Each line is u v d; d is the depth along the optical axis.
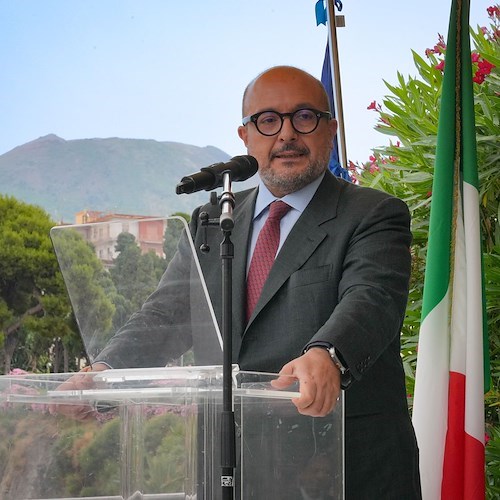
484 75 3.98
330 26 4.28
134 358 1.98
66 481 1.76
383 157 4.50
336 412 1.87
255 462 1.74
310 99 2.59
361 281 2.30
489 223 3.98
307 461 1.80
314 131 2.58
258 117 2.60
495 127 3.93
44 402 1.79
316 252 2.46
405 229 2.48
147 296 1.97
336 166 4.17
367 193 2.55
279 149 2.56
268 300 2.44
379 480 2.37
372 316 2.15
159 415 1.72
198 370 1.75
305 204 2.58
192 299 1.92
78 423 1.76
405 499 2.39
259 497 1.74
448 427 3.16
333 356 2.00
